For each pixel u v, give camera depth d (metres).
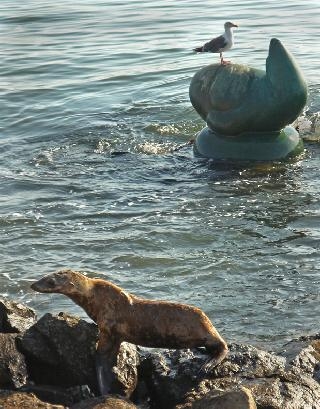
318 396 14.38
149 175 28.69
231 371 14.86
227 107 29.53
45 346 15.23
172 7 64.94
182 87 39.28
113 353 15.16
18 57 47.97
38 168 29.81
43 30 57.19
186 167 29.33
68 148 31.89
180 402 14.36
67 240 23.42
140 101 37.34
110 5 68.06
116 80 41.44
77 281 15.26
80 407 13.86
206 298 19.92
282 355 15.78
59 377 15.16
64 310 19.48
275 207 25.41
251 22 56.25
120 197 26.67
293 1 64.88
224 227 23.98
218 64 30.53
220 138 30.16
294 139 30.09
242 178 27.98
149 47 49.03
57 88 40.56
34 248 22.97
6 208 26.02
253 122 29.38
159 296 20.06
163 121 34.38
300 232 23.55
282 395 14.23
